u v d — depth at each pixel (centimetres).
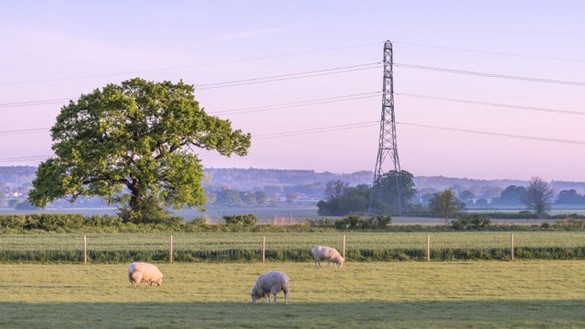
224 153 11506
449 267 6269
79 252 6962
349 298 4362
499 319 3453
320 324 3288
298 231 10788
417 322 3347
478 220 11506
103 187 10900
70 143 10775
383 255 7119
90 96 11056
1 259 6788
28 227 10662
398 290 4772
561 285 5072
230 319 3447
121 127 10881
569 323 3325
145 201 11331
